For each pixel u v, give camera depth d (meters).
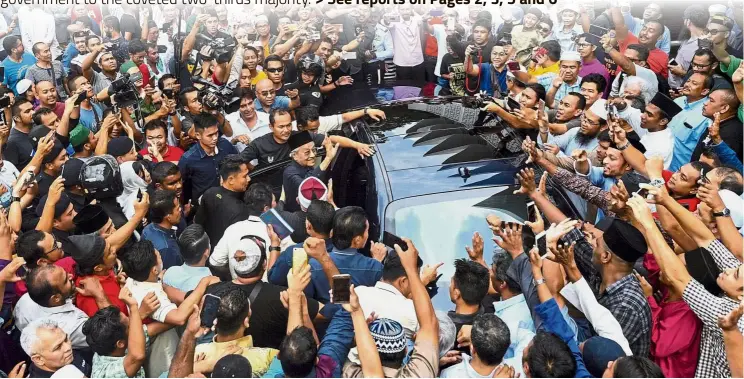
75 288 4.36
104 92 7.33
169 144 7.32
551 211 4.91
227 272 4.68
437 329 3.62
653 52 8.33
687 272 3.96
